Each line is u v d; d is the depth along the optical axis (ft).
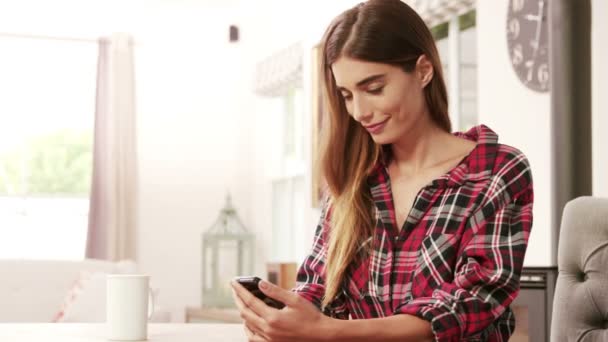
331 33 4.64
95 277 16.47
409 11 4.58
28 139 23.76
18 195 23.66
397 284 4.58
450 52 15.02
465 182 4.51
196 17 25.22
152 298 5.32
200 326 5.96
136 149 23.93
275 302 4.30
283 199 23.36
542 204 11.73
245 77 25.13
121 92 23.75
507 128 12.46
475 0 13.73
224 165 25.26
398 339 4.04
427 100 4.74
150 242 24.52
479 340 4.26
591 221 5.21
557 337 5.34
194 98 25.16
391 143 4.86
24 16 23.73
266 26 23.26
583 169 8.90
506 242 4.31
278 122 23.54
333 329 4.03
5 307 16.75
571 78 8.96
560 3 9.04
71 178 23.94
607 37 10.21
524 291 7.48
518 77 12.17
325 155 4.94
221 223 24.88
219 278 23.02
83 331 5.67
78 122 24.04
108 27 24.36
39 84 23.84
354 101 4.57
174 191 24.82
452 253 4.43
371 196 4.83
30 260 17.17
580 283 5.27
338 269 4.72
